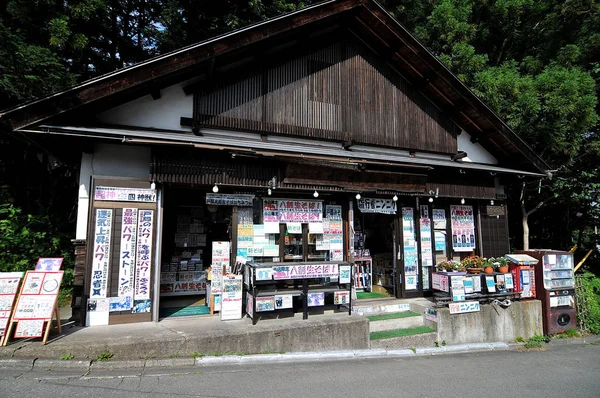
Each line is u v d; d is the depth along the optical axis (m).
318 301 6.88
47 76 8.73
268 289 6.89
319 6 7.64
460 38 11.37
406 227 8.99
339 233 8.20
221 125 7.32
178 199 9.20
